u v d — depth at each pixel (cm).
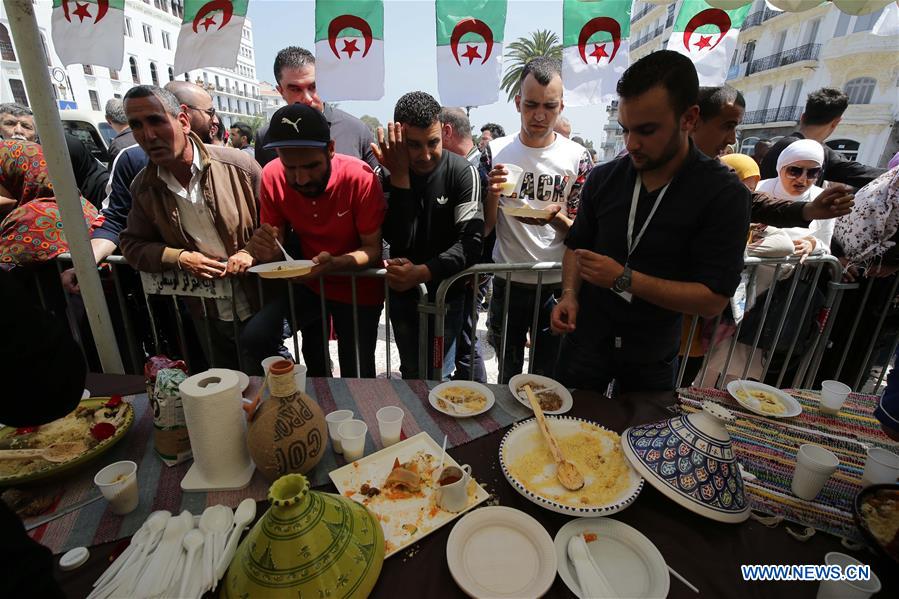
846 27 1397
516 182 217
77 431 122
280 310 214
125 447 122
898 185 220
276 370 103
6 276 65
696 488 100
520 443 122
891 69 1340
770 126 1695
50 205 230
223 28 161
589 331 180
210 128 286
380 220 210
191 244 217
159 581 79
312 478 114
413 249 225
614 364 183
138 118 179
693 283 141
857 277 254
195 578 80
